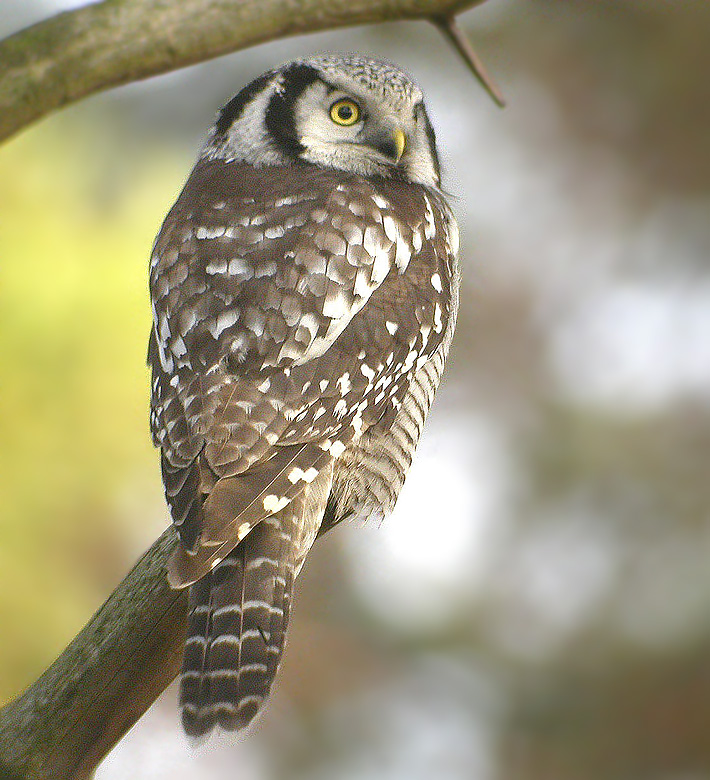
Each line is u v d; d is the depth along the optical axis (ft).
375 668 46.52
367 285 27.07
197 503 22.47
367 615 46.03
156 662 22.44
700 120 52.70
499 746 50.55
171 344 25.62
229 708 21.75
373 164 30.91
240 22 16.53
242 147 31.17
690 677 51.75
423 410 28.86
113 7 16.38
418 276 28.48
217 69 46.11
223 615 22.34
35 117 16.52
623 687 51.72
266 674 22.17
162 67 16.65
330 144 30.96
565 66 51.90
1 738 22.11
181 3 16.42
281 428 24.22
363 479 27.20
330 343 25.82
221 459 23.21
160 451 24.29
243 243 26.78
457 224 32.27
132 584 22.57
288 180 28.91
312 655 45.39
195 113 43.93
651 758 51.47
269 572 22.98
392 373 26.94
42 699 22.20
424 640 48.73
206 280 26.21
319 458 24.44
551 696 51.13
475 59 17.57
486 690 50.42
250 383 24.61
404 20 17.35
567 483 52.47
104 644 22.22
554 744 50.70
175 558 21.45
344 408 25.50
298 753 45.37
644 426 52.90
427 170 32.04
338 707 45.96
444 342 29.50
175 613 22.45
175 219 28.17
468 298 51.83
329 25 16.93
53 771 22.08
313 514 24.97
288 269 26.30
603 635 51.88
